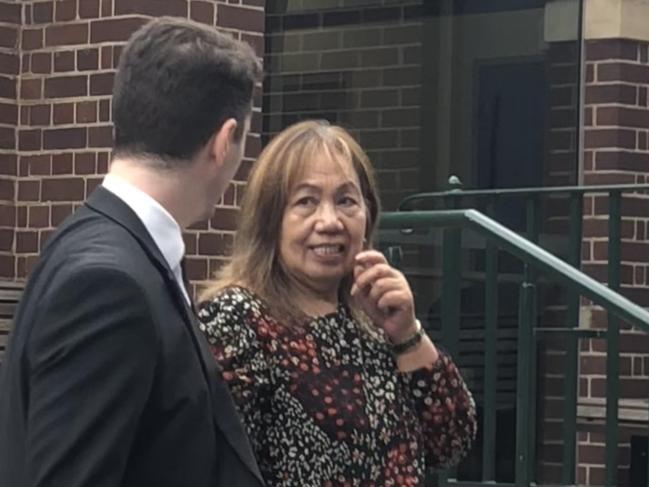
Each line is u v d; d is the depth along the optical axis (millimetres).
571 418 5328
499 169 7527
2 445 2279
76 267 2254
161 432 2309
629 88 7566
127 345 2236
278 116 7043
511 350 6902
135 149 2449
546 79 7570
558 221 7453
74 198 6180
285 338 2928
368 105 7320
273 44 7031
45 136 6262
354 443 2902
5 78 6297
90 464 2193
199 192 2486
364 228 3088
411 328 3088
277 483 2869
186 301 2418
